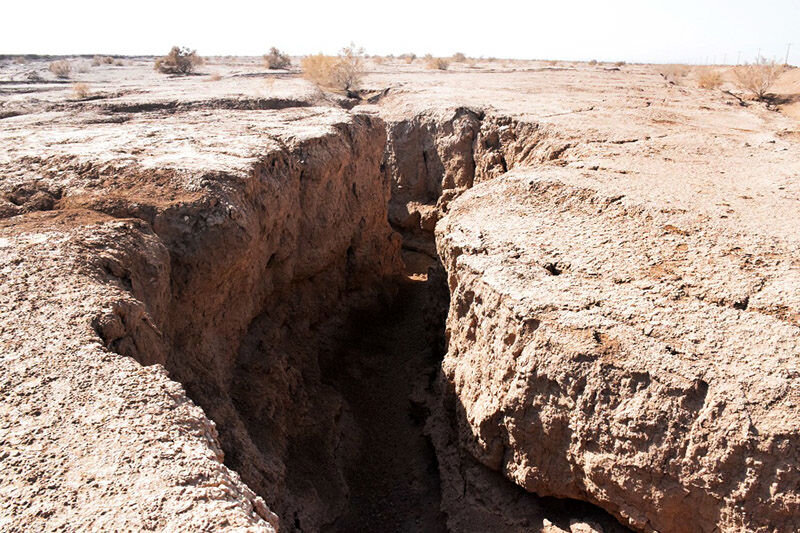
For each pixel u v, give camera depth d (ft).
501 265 22.53
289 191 30.91
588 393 17.72
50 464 11.19
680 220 23.45
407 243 55.77
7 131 37.37
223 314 25.52
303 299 33.19
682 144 38.47
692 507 16.19
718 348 16.98
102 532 9.88
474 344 23.77
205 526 10.12
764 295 18.60
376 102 76.33
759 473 15.08
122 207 23.44
